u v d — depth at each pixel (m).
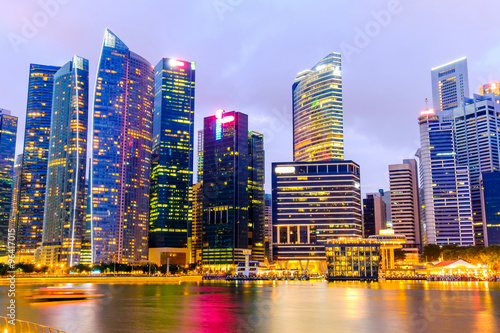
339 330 74.25
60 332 56.19
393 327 77.56
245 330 74.00
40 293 168.50
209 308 112.25
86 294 165.50
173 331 72.94
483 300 131.75
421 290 187.38
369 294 163.12
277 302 131.25
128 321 85.38
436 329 75.25
